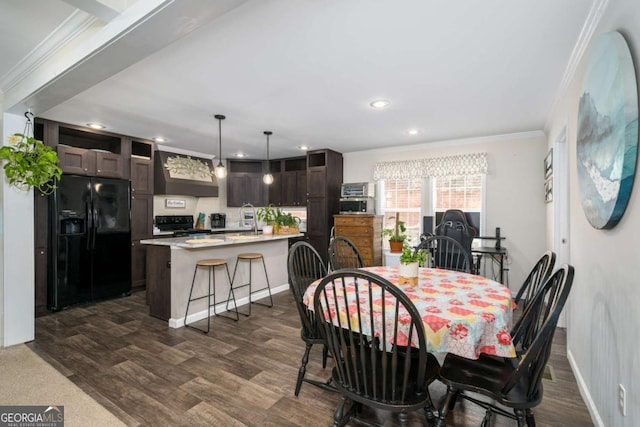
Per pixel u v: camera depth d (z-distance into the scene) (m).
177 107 3.39
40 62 2.27
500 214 4.57
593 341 1.90
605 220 1.60
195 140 5.01
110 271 4.25
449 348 1.43
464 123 3.95
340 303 1.70
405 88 2.86
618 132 1.41
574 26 1.90
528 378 1.51
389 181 5.55
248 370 2.39
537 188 4.34
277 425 1.79
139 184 4.78
